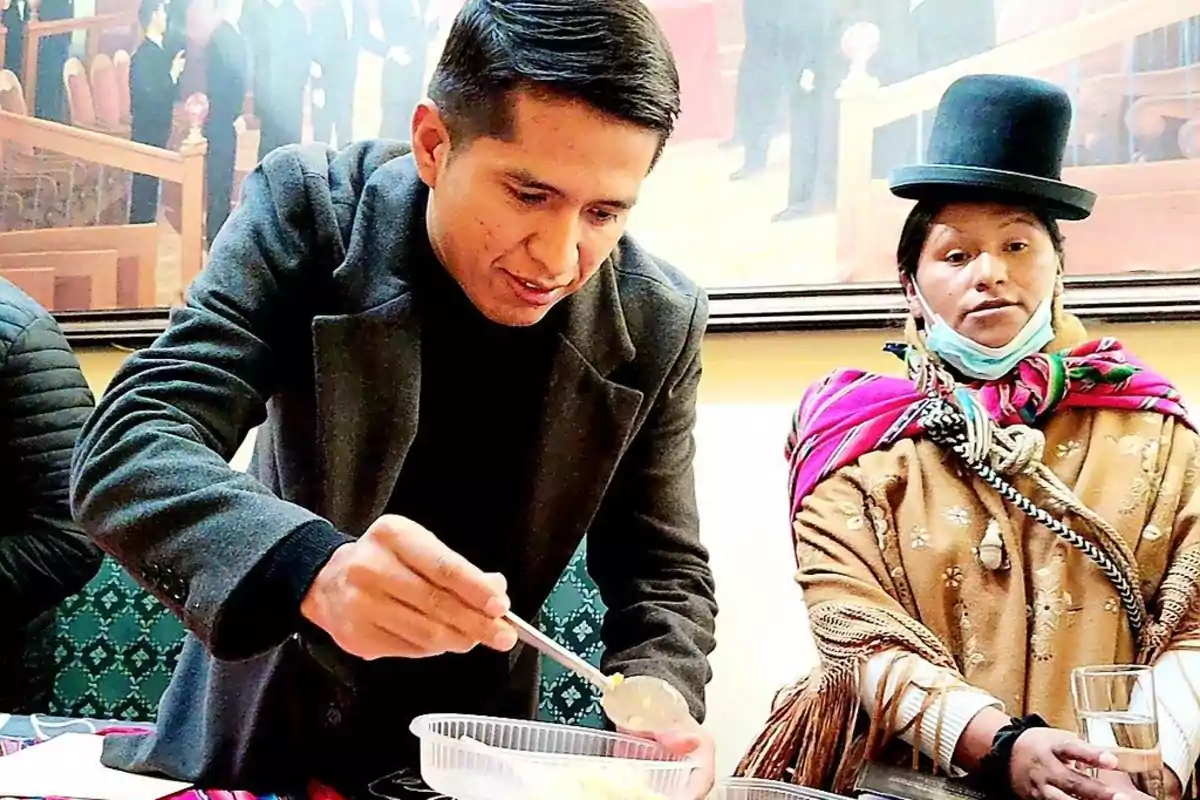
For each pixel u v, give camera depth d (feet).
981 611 3.10
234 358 2.69
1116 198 4.48
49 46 6.07
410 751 3.01
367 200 2.98
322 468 2.88
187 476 2.35
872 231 4.79
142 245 5.84
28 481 4.53
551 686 4.62
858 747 3.00
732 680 4.81
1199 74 4.43
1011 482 3.19
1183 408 3.33
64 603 5.21
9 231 6.04
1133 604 3.02
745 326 4.83
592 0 2.35
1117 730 2.42
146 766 2.89
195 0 5.85
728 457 4.90
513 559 3.13
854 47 4.88
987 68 4.68
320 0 5.65
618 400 3.07
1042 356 3.30
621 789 2.03
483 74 2.37
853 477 3.32
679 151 5.07
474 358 3.01
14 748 3.27
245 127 5.73
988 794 2.72
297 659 2.84
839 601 3.13
